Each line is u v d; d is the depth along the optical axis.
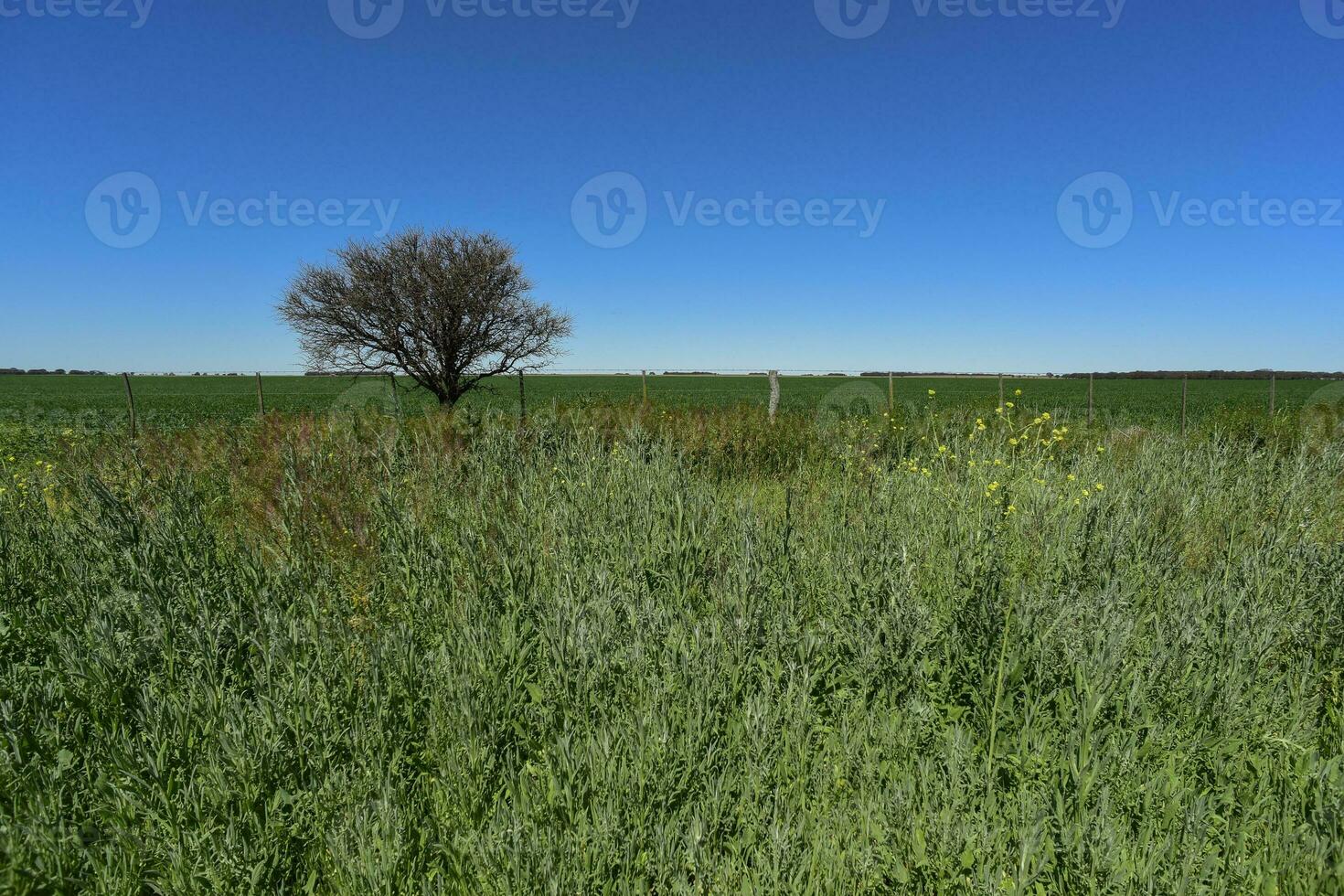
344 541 4.48
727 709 2.79
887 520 4.55
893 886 2.02
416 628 3.45
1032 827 1.96
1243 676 2.79
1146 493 5.36
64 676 2.82
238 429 9.29
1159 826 2.14
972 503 5.23
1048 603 3.36
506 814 2.12
